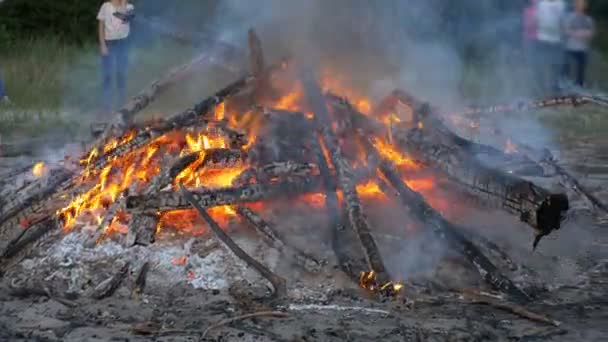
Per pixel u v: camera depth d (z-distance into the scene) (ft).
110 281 24.85
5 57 76.64
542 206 25.02
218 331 21.83
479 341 21.38
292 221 29.60
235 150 30.17
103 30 62.13
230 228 28.63
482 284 25.30
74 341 21.20
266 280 25.12
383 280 24.13
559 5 71.61
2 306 23.72
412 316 23.08
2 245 28.19
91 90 67.77
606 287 25.64
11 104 62.44
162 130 30.60
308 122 31.68
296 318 22.79
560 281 26.13
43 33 91.56
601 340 21.59
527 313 22.99
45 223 27.63
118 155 29.84
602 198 36.01
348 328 22.09
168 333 21.71
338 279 25.41
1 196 31.27
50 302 24.03
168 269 25.73
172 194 26.94
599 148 49.34
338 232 27.32
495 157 30.19
